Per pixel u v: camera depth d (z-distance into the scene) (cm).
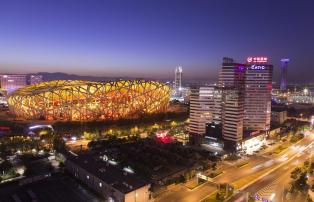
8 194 9906
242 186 11550
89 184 10812
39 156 14200
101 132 19062
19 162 13062
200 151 15862
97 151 15438
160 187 10950
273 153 16325
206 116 18650
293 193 10925
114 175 10538
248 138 17888
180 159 13950
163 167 13050
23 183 10838
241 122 17212
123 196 9088
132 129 19888
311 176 12650
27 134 18188
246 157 15512
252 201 10112
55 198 9719
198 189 11081
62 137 17612
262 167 13900
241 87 19088
